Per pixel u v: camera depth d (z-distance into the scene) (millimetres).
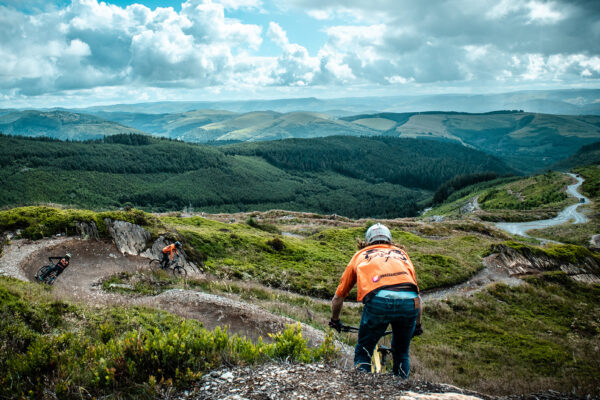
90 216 21188
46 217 20641
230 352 4176
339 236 37375
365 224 49188
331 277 25562
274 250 28703
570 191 122062
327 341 4582
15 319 6086
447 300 24000
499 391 10984
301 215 60906
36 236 19297
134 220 21953
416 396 2953
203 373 3746
